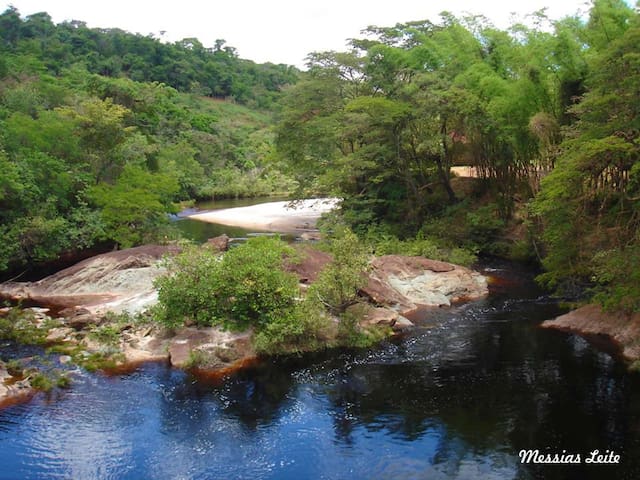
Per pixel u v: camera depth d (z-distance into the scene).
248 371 14.26
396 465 9.86
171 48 122.31
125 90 53.47
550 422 11.28
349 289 17.03
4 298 21.27
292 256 20.73
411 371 14.19
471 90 27.16
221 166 74.94
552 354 15.12
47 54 92.81
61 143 28.09
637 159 15.71
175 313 15.98
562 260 18.33
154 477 9.54
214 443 10.65
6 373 13.58
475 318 18.95
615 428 10.96
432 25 35.97
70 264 26.58
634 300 15.17
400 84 31.08
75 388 13.08
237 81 129.75
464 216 29.98
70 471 9.67
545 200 17.55
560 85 22.69
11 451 10.28
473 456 10.11
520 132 24.59
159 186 29.36
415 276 22.28
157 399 12.54
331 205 52.16
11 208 24.47
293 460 10.07
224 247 27.59
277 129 37.25
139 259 22.39
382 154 30.97
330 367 14.55
